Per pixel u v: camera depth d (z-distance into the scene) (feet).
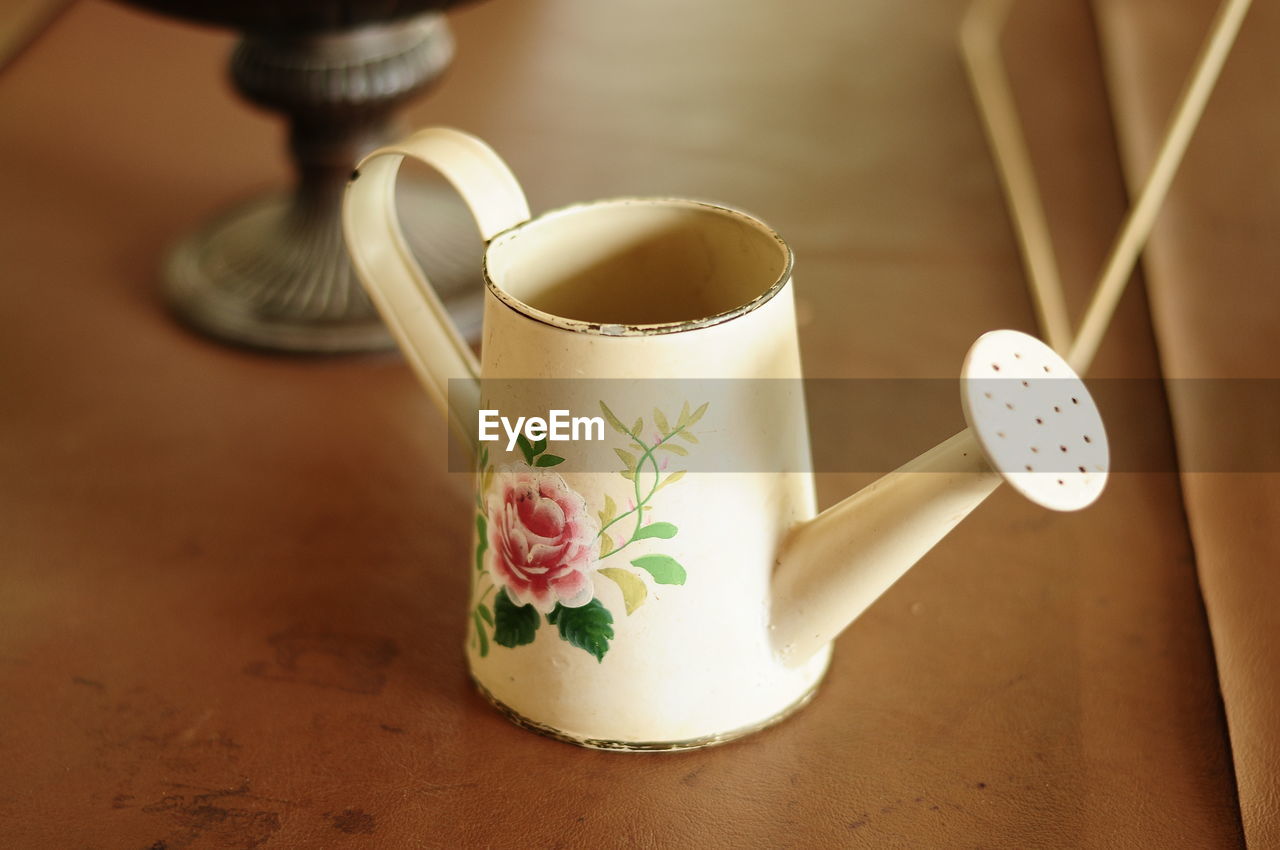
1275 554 2.36
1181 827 2.11
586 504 2.08
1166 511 2.50
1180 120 2.59
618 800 2.15
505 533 2.14
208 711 2.25
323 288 2.98
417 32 3.03
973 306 2.92
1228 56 3.28
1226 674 2.23
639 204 2.19
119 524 2.54
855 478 2.58
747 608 2.15
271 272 3.01
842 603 2.13
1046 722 2.23
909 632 2.35
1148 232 2.92
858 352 2.82
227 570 2.46
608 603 2.11
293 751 2.21
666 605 2.11
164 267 3.09
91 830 2.11
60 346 2.91
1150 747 2.20
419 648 2.34
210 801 2.15
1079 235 3.05
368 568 2.47
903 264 3.02
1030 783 2.16
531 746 2.21
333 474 2.64
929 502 2.04
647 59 3.84
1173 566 2.42
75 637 2.35
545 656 2.16
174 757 2.20
